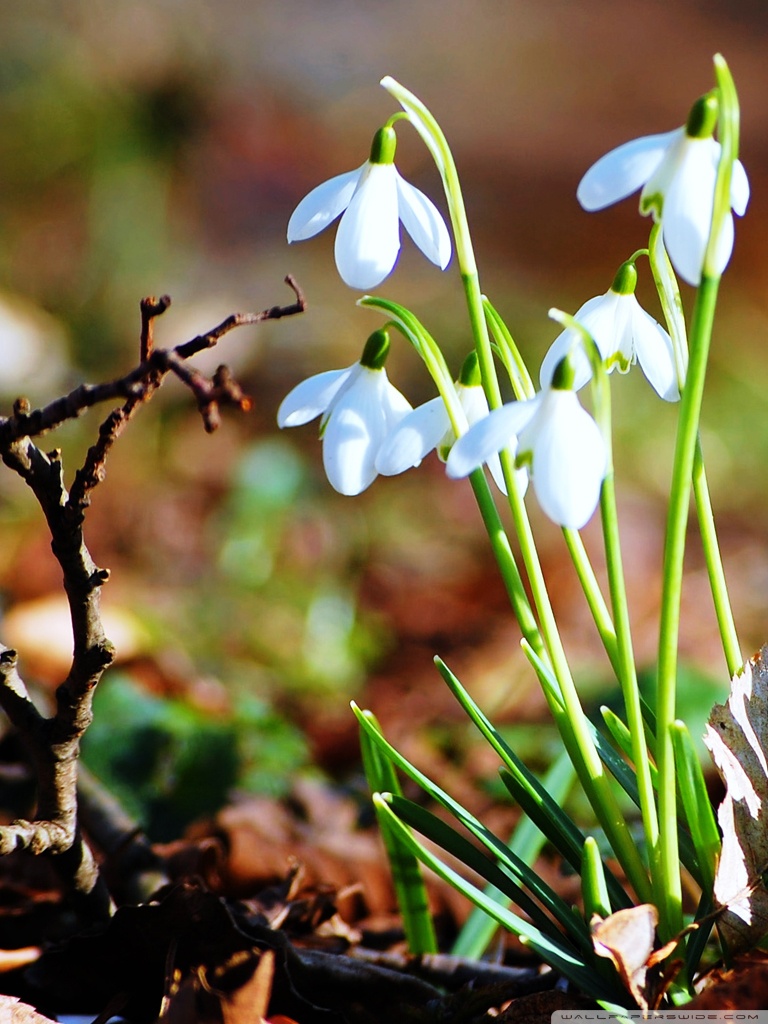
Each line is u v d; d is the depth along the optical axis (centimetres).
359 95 458
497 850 73
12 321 182
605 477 70
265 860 87
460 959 79
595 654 148
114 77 221
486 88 507
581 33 591
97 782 82
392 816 73
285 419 73
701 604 170
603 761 75
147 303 70
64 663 115
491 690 134
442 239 72
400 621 159
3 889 82
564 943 73
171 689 118
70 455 168
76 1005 77
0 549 144
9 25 213
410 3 546
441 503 195
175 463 183
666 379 73
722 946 73
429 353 71
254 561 158
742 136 459
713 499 210
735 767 73
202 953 75
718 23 632
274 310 70
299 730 118
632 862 73
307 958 76
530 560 73
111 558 156
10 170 208
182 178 240
